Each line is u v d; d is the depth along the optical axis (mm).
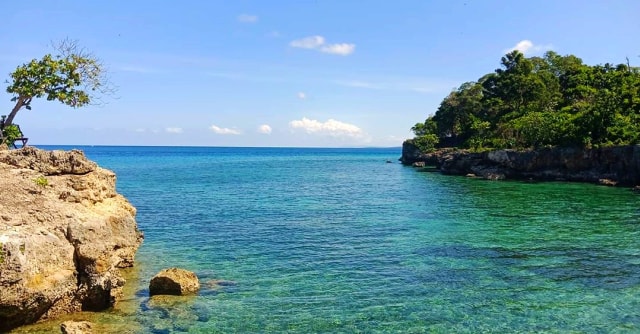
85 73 23453
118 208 22000
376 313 16984
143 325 15641
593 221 36062
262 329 15523
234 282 20469
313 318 16484
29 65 22453
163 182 71625
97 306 16938
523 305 17734
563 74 122062
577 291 19297
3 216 15266
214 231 32125
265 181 76625
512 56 122750
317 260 24328
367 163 156750
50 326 15141
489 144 97750
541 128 81438
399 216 39125
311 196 54844
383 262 23859
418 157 136750
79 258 16531
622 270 22266
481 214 40062
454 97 143125
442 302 18094
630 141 68688
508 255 25188
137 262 23703
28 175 17734
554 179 75625
